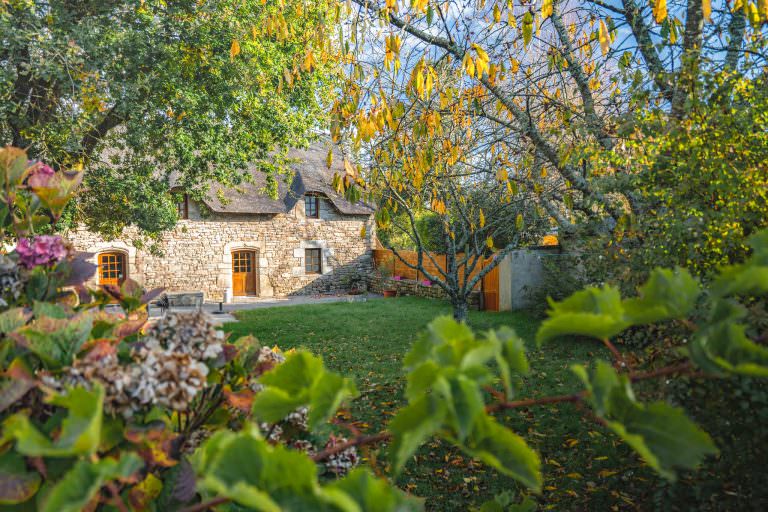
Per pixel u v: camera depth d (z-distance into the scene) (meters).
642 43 4.25
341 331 10.26
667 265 2.48
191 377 0.87
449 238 7.14
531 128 4.62
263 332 10.36
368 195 5.38
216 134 9.73
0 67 7.16
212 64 9.21
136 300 1.32
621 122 3.17
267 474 0.55
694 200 2.54
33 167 1.21
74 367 0.85
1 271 1.16
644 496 2.89
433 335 0.78
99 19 8.19
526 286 11.06
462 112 5.06
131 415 0.86
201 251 18.42
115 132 9.64
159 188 9.71
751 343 0.66
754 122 2.46
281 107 10.49
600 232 3.55
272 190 12.16
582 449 3.79
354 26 4.01
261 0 9.13
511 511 1.43
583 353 6.85
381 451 3.68
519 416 4.52
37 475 0.77
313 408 0.70
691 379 1.81
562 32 4.55
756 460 1.94
